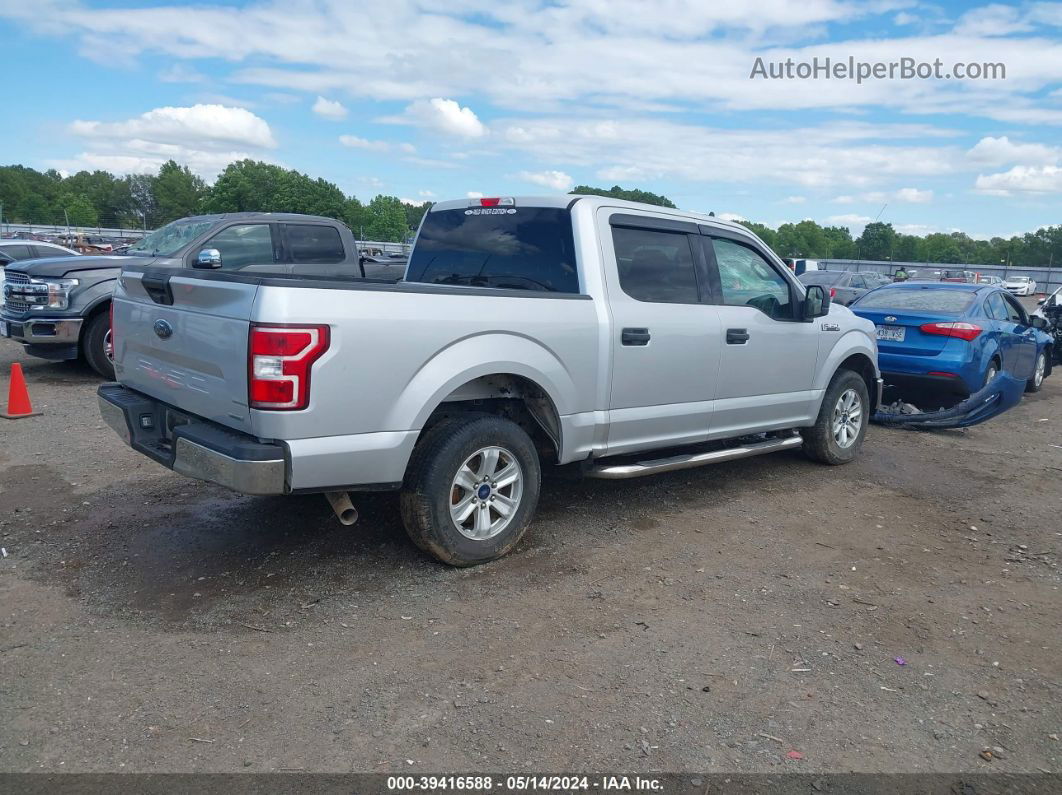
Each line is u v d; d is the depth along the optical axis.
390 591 4.12
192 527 4.95
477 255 5.36
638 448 5.17
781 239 137.00
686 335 5.24
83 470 6.12
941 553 4.96
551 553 4.71
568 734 2.96
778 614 4.02
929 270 62.03
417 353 3.92
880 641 3.77
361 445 3.78
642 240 5.17
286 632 3.67
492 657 3.50
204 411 3.96
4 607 3.86
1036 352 11.14
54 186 141.12
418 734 2.94
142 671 3.32
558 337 4.52
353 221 109.44
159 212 143.50
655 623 3.87
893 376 9.07
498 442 4.36
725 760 2.84
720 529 5.24
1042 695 3.34
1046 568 4.76
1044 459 7.58
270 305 3.50
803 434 6.85
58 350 10.01
